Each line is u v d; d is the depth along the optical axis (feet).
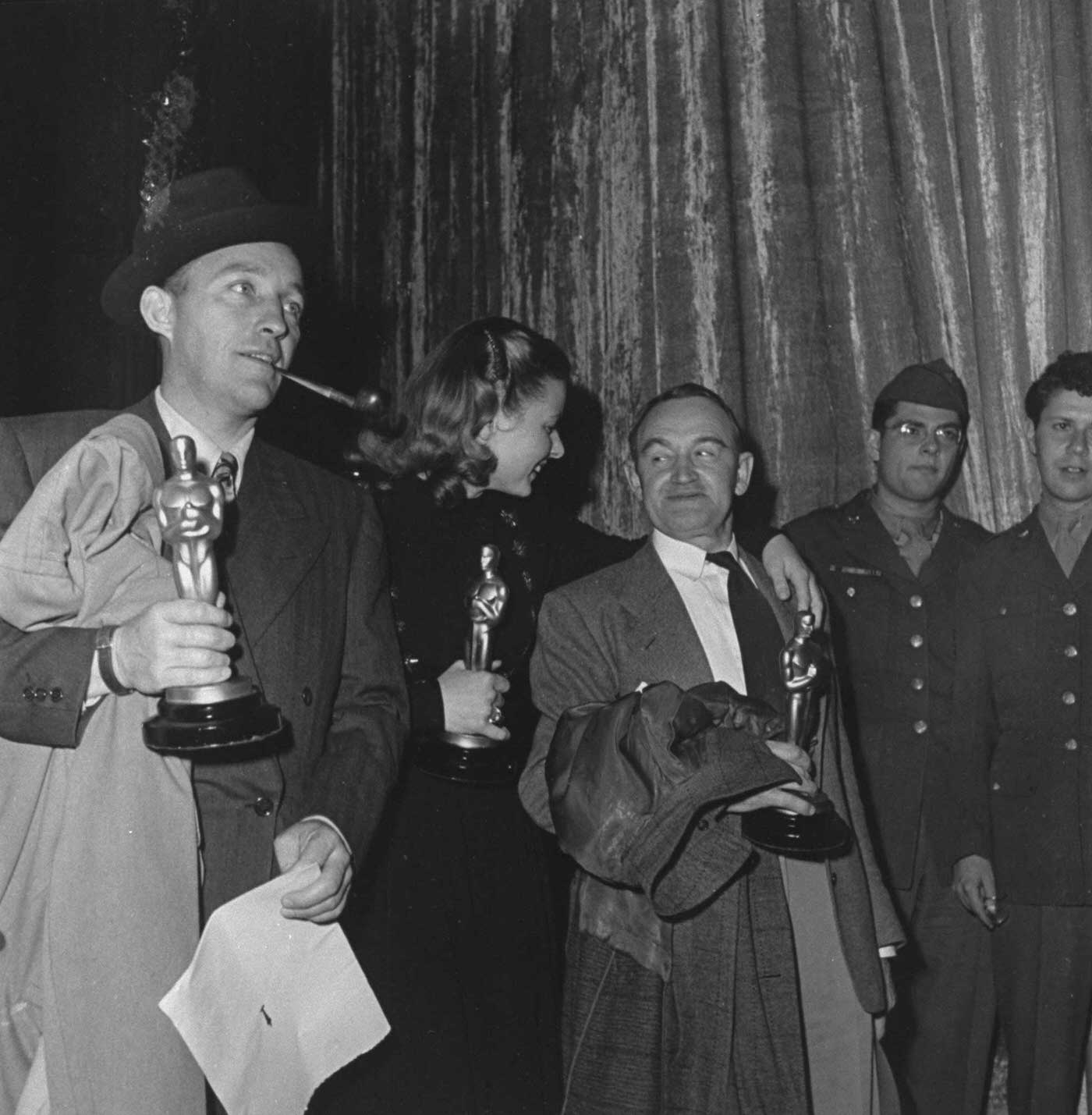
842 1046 6.95
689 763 6.41
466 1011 7.26
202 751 5.69
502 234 13.65
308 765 6.24
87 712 5.54
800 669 6.81
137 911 5.39
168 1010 5.19
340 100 14.60
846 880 7.02
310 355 14.14
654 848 6.34
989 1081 10.73
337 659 6.55
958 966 9.86
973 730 9.68
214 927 5.39
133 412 6.23
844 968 7.01
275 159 13.80
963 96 11.16
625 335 12.78
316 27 14.58
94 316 11.19
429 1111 7.07
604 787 6.44
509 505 8.28
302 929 5.68
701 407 7.52
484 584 7.54
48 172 11.09
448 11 14.10
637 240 12.75
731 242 12.25
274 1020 5.57
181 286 6.22
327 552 6.61
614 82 13.04
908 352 11.48
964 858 9.62
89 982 5.33
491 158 13.76
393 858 7.38
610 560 8.46
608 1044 6.68
